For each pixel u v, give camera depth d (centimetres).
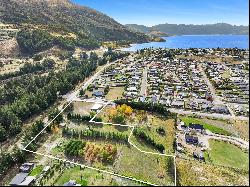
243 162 14138
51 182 12756
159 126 18050
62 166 13925
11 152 15375
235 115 19662
